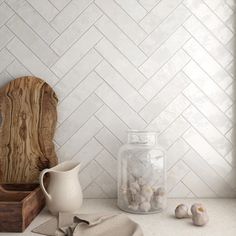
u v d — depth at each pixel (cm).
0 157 171
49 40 172
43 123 171
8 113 171
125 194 152
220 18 170
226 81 171
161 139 173
